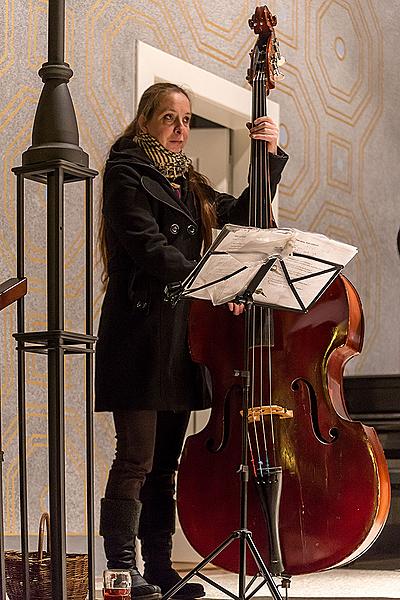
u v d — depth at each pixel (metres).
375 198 10.66
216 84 8.39
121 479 5.39
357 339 5.48
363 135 10.53
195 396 5.57
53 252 3.62
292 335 5.41
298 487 5.26
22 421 3.82
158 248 5.29
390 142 10.97
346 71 10.30
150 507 5.66
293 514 5.25
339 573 7.24
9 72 6.73
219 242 4.12
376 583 6.64
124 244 5.37
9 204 6.67
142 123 5.70
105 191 5.51
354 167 10.36
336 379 5.39
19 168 3.69
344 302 5.40
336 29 10.19
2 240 6.59
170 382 5.43
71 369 7.04
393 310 10.84
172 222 5.55
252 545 4.48
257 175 5.68
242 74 8.87
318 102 9.83
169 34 8.06
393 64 11.09
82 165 3.72
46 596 5.12
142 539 5.68
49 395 3.59
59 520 3.56
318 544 5.21
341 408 5.36
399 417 7.50
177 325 5.50
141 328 5.43
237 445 5.39
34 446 6.66
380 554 7.54
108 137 7.43
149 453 5.44
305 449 5.28
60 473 3.57
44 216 6.95
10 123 6.72
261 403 5.39
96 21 7.37
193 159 8.95
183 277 5.30
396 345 10.84
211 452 5.46
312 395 5.34
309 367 5.36
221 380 5.48
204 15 8.44
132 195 5.40
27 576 3.84
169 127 5.64
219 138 8.93
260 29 5.76
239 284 4.41
